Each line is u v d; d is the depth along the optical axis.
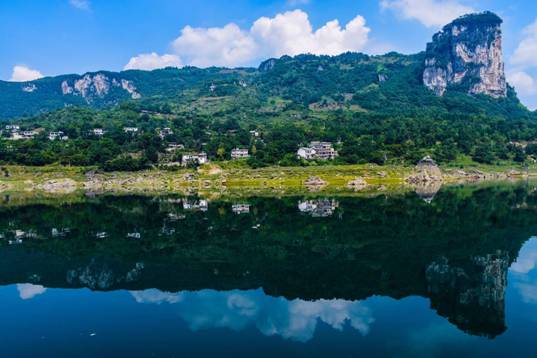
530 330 36.69
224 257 65.19
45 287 50.94
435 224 91.12
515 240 73.62
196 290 48.91
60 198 160.88
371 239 76.94
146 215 112.81
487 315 40.12
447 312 40.88
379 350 33.28
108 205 136.25
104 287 50.56
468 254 64.12
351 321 38.94
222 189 192.12
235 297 46.31
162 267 59.59
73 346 34.72
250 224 95.81
